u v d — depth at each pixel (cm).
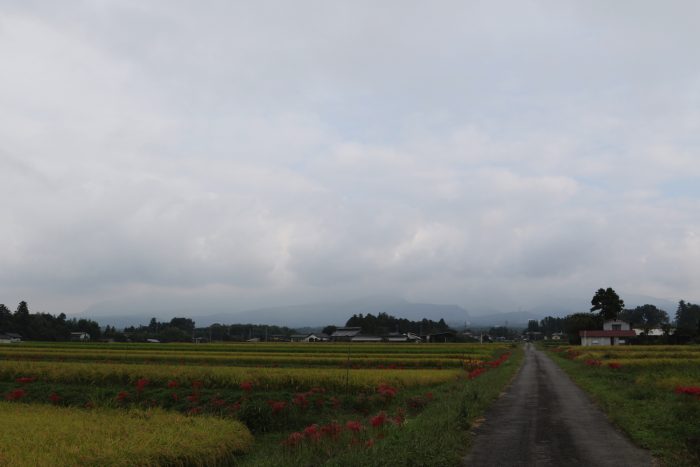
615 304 11031
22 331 12312
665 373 3212
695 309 17275
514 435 1312
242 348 7362
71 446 1255
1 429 1443
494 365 4525
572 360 5503
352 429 1431
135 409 2044
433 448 1037
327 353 6041
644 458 1057
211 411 2297
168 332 14662
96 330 14125
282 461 1130
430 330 19138
